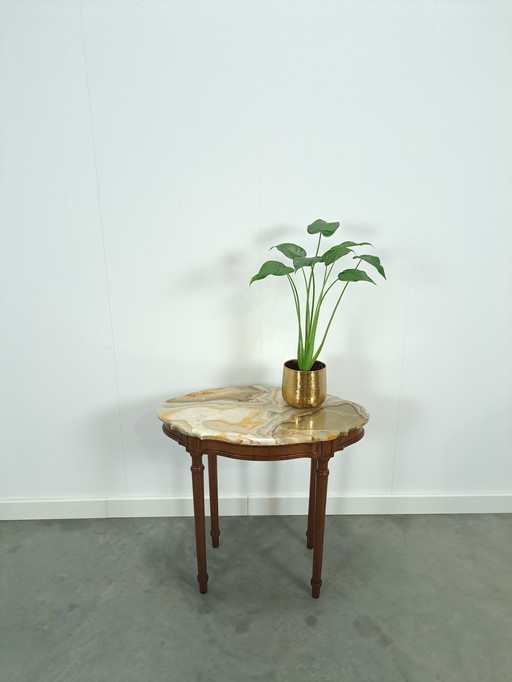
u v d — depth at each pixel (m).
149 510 2.03
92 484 2.01
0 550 1.81
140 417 1.94
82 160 1.68
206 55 1.61
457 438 1.97
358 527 1.95
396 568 1.71
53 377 1.89
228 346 1.87
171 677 1.30
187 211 1.74
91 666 1.33
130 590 1.61
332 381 1.91
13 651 1.37
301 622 1.47
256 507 2.03
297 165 1.70
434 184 1.72
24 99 1.63
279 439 1.35
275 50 1.61
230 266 1.79
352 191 1.73
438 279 1.81
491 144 1.69
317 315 1.52
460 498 2.03
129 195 1.72
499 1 1.57
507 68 1.63
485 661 1.35
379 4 1.58
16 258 1.76
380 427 1.96
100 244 1.76
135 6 1.56
